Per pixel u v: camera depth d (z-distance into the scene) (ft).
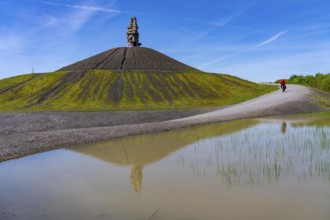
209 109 197.77
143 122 143.13
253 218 36.55
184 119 140.26
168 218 37.14
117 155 73.61
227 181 49.90
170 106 240.94
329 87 358.84
